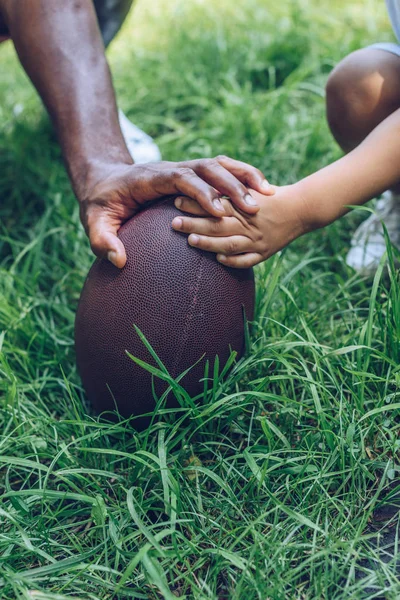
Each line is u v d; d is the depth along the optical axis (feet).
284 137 8.29
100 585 4.17
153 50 10.72
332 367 5.26
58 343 5.99
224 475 4.78
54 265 7.10
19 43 5.63
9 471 5.07
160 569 3.98
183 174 4.60
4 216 7.89
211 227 4.62
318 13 10.79
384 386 5.08
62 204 7.59
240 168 4.72
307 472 4.63
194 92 9.40
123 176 4.90
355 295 5.90
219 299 4.71
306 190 4.82
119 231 4.92
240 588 3.96
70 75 5.47
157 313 4.63
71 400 5.22
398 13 5.47
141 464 4.67
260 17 10.82
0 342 5.13
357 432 4.82
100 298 4.82
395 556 4.05
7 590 4.13
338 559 4.23
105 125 5.40
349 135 5.82
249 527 4.13
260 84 9.76
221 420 5.03
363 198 4.99
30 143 8.54
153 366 4.68
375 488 4.64
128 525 4.44
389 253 5.13
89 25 5.62
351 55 5.64
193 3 11.68
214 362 4.75
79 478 4.59
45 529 4.42
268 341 5.42
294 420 5.04
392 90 5.42
